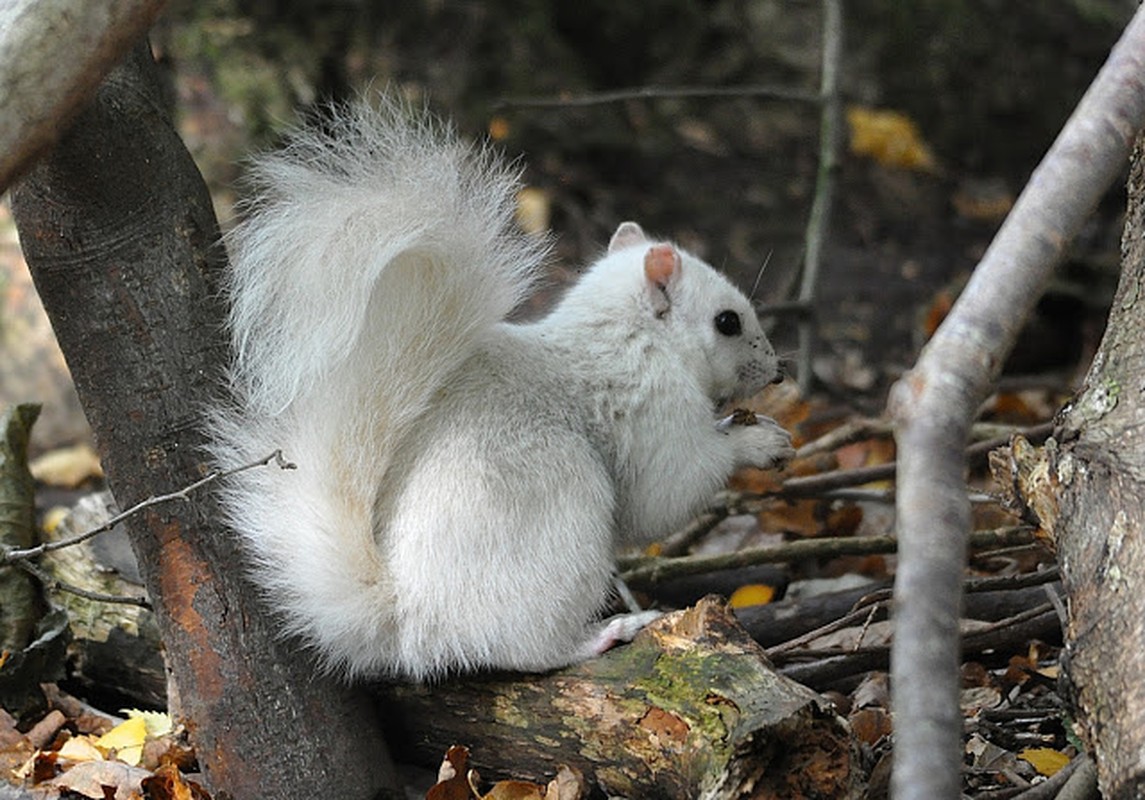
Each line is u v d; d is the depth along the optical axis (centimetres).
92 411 520
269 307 504
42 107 414
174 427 514
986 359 356
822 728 440
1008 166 1344
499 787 491
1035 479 467
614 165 1258
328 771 508
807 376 923
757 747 431
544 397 547
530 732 499
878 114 1335
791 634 632
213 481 512
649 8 1330
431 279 514
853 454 884
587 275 629
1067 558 424
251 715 507
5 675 578
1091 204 376
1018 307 362
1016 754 529
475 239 522
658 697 470
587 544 512
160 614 521
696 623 483
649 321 601
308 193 511
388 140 531
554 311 619
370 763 516
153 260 516
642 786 473
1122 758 371
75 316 515
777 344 1093
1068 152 379
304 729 509
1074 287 1072
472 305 522
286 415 514
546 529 507
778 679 455
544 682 500
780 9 1384
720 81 1339
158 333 515
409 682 523
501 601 499
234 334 517
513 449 514
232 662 509
